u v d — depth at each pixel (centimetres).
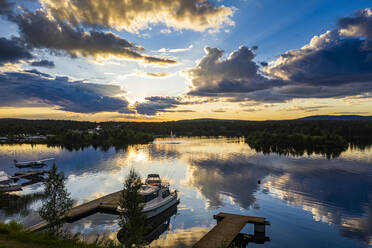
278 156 9175
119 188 4803
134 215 1970
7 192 4425
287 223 3212
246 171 6462
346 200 4091
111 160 8462
